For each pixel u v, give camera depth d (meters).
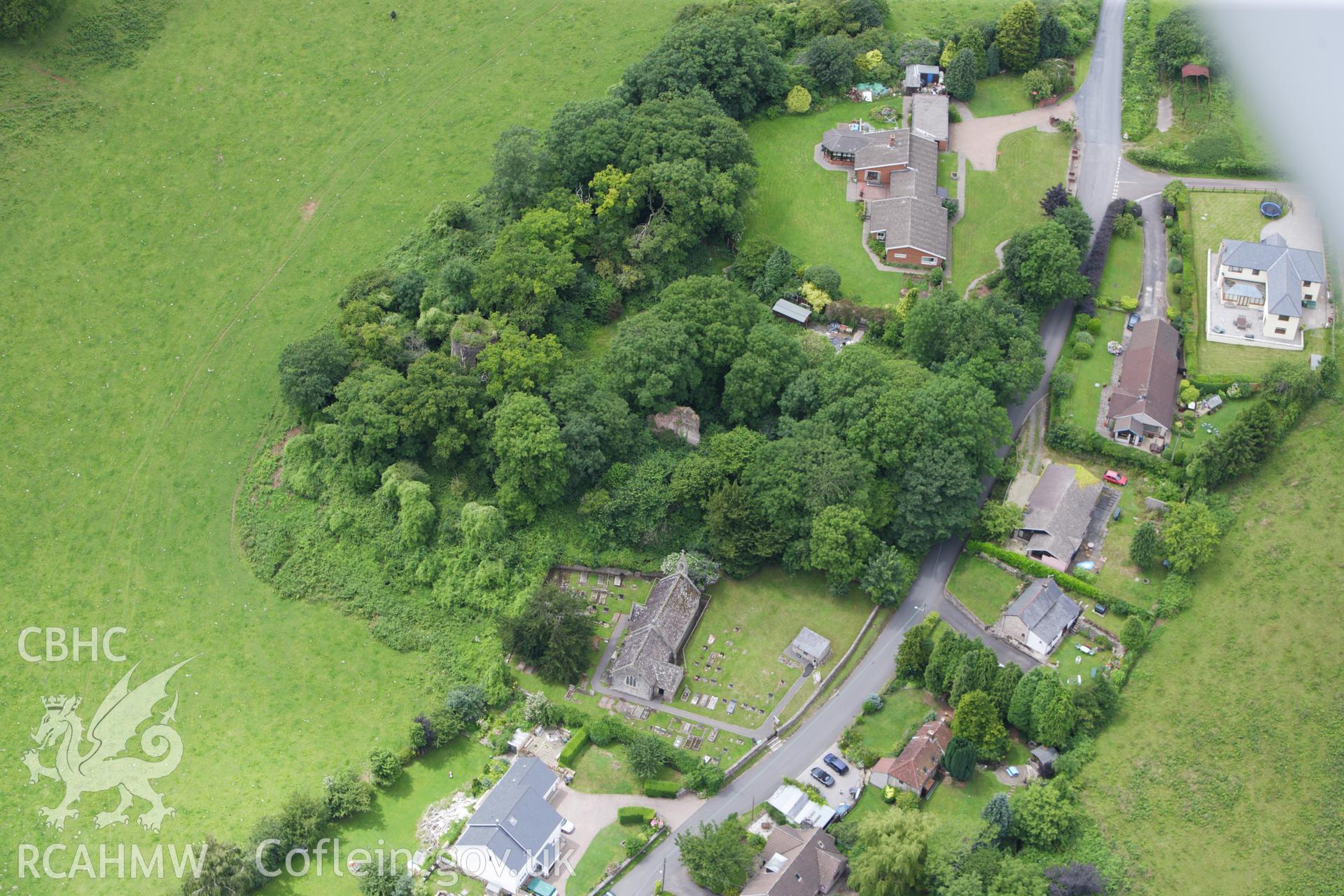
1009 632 181.00
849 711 177.12
